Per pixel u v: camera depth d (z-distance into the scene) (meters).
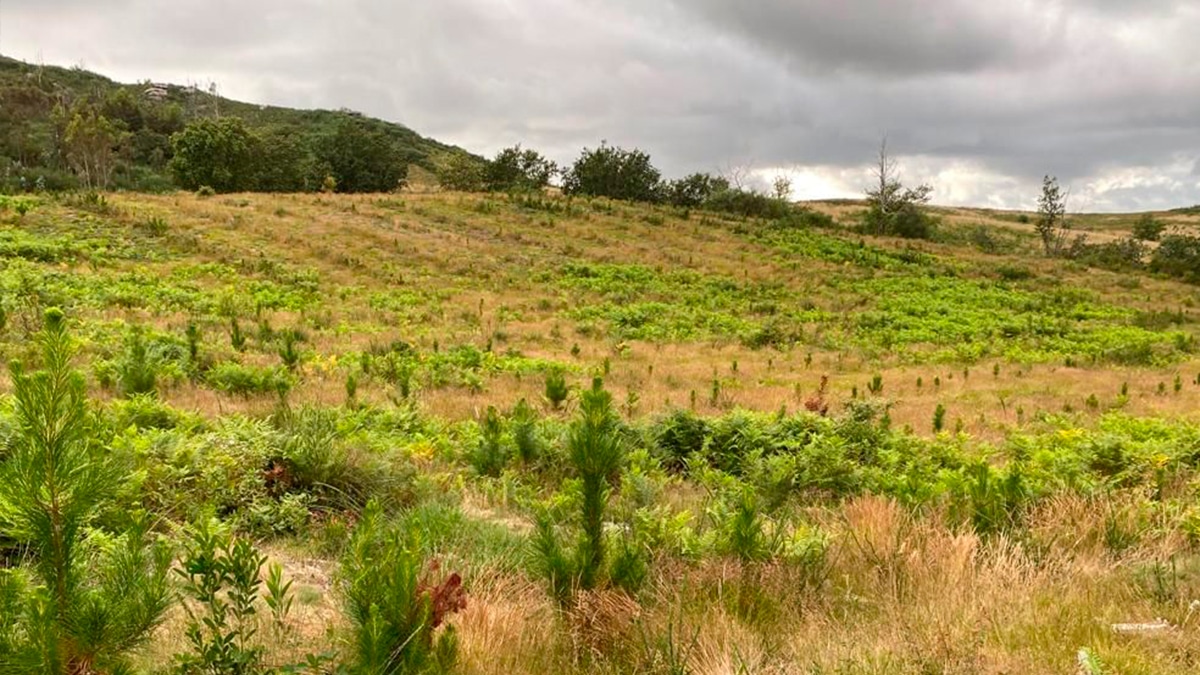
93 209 35.88
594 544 4.01
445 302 30.47
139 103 114.06
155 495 4.94
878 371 22.41
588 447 4.00
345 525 5.31
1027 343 29.77
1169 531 5.48
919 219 65.69
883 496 5.95
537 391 14.71
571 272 38.53
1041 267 52.16
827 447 8.02
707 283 39.19
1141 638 3.53
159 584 2.39
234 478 5.66
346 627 3.20
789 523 5.87
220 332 19.84
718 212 62.59
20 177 67.88
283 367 13.78
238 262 31.27
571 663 3.39
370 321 25.62
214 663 2.64
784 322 31.16
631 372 18.84
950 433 12.57
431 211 47.03
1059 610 3.79
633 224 51.78
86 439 2.35
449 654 2.80
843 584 4.40
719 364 22.36
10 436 4.18
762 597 3.98
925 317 34.59
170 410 8.04
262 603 3.69
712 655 3.32
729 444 9.25
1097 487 6.83
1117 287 47.53
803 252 48.78
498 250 40.91
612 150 66.69
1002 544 4.73
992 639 3.47
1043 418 14.74
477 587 3.82
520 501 6.39
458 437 9.47
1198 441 9.37
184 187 64.38
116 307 21.69
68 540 2.26
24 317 16.08
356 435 8.20
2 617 2.08
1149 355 26.86
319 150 76.81
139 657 2.83
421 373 15.72
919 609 3.79
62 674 2.04
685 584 4.02
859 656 3.26
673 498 6.84
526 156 66.12
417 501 6.15
